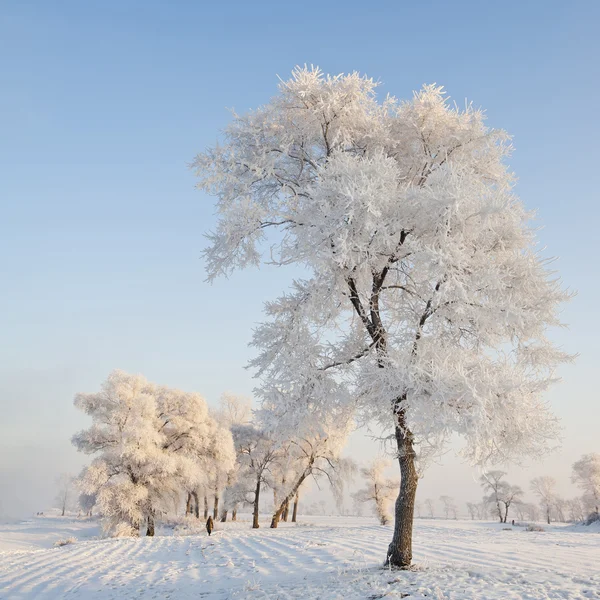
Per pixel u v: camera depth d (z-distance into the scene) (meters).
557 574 10.80
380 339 11.54
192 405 40.03
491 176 12.74
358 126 13.04
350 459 40.81
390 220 10.70
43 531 48.69
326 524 50.47
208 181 12.88
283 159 13.34
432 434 9.73
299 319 11.88
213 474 42.31
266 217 12.60
